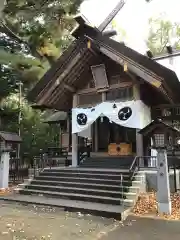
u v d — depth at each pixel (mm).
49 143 22438
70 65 13109
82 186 9539
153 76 10734
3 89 15828
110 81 13078
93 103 13508
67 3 6043
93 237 5273
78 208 7637
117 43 11734
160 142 7832
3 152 12312
